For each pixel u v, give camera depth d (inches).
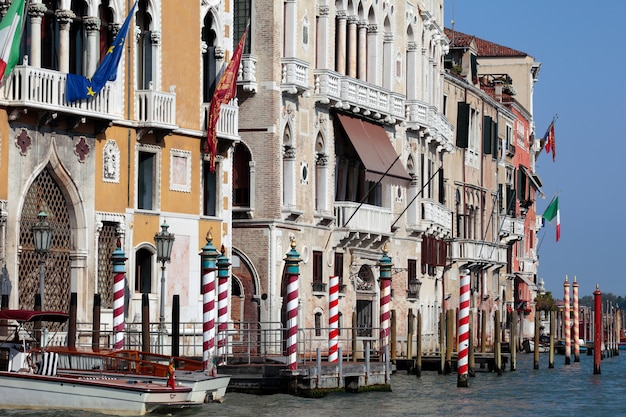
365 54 2493.8
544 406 1926.7
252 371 1748.3
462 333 2102.6
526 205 3932.1
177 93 1924.2
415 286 2677.2
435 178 2871.6
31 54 1685.5
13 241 1680.6
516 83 4173.2
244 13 2187.5
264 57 2178.9
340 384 1840.6
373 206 2459.4
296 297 1755.7
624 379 2481.5
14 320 1590.8
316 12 2321.6
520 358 3312.0
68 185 1755.7
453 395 1995.6
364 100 2421.3
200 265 1971.0
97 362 1560.0
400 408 1775.3
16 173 1683.1
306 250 2274.9
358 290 2460.6
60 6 1727.4
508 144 3693.4
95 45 1775.3
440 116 2802.7
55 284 1753.2
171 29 1910.7
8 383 1482.5
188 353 1929.1
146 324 1627.7
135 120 1849.2
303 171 2268.7
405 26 2640.3
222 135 1982.0
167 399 1497.3
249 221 2177.7
